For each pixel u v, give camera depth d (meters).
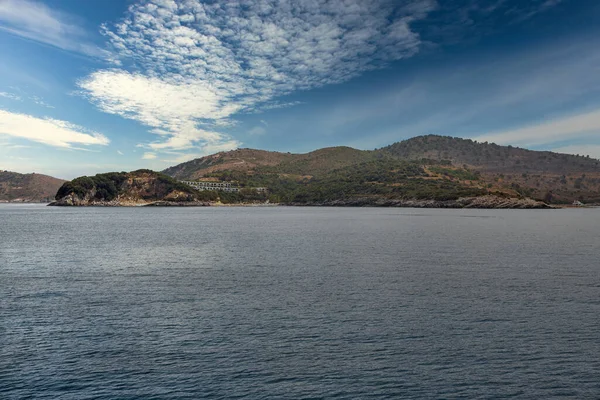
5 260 46.16
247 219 143.12
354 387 16.17
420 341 20.45
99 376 16.97
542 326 22.48
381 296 28.61
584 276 35.44
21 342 20.38
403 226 101.62
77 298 28.53
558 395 15.71
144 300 27.89
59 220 132.75
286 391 15.88
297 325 22.67
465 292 29.69
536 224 109.38
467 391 15.94
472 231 84.88
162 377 16.89
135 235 78.06
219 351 19.28
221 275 36.50
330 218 147.62
